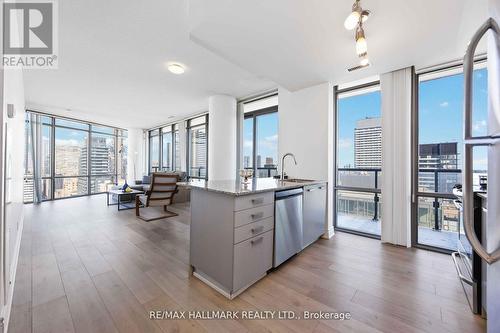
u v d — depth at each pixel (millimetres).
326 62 2549
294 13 1727
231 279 1642
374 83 3119
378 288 1804
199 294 1712
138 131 8102
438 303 1606
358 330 1352
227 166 4492
